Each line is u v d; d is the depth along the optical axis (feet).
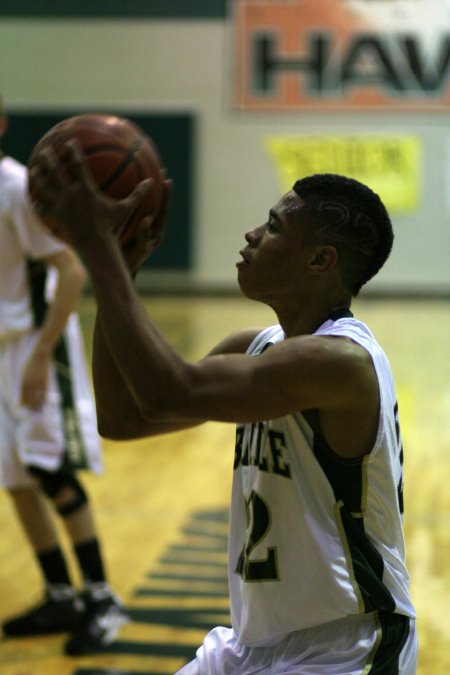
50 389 17.28
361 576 8.55
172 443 33.81
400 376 45.57
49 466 17.12
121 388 9.34
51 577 17.95
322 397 8.09
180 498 26.53
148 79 81.46
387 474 8.61
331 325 8.73
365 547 8.62
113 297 7.61
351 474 8.49
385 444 8.53
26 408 17.07
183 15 81.00
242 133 81.20
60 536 22.95
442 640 16.92
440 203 80.48
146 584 19.77
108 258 7.68
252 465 8.93
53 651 16.90
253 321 64.18
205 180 81.46
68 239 8.26
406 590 8.97
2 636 17.72
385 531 8.73
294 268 8.80
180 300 78.89
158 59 81.35
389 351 52.95
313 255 8.74
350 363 8.14
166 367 7.56
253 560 8.80
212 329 59.21
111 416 9.52
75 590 18.11
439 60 79.87
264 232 8.96
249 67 80.79
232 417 7.88
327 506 8.56
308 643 8.74
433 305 77.77
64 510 17.43
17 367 17.35
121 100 81.87
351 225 8.69
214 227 81.61
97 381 9.39
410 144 80.48
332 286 8.88
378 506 8.63
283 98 80.89
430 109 80.12
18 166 17.08
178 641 17.03
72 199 7.67
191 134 81.10
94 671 15.89
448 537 22.88
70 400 17.47
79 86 82.07
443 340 57.41
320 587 8.54
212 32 80.89
